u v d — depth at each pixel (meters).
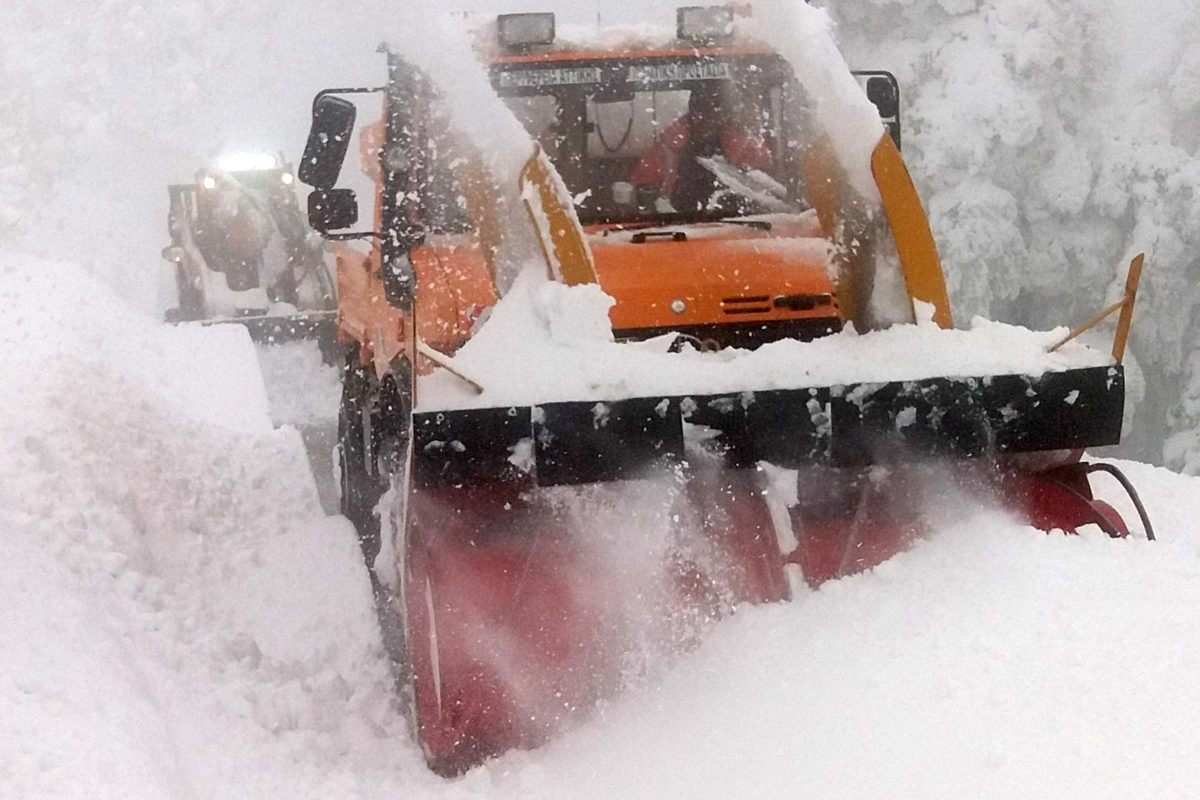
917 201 6.10
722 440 5.11
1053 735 4.14
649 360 5.28
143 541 7.48
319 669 6.21
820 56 6.16
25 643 4.76
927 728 4.33
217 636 6.29
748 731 4.63
